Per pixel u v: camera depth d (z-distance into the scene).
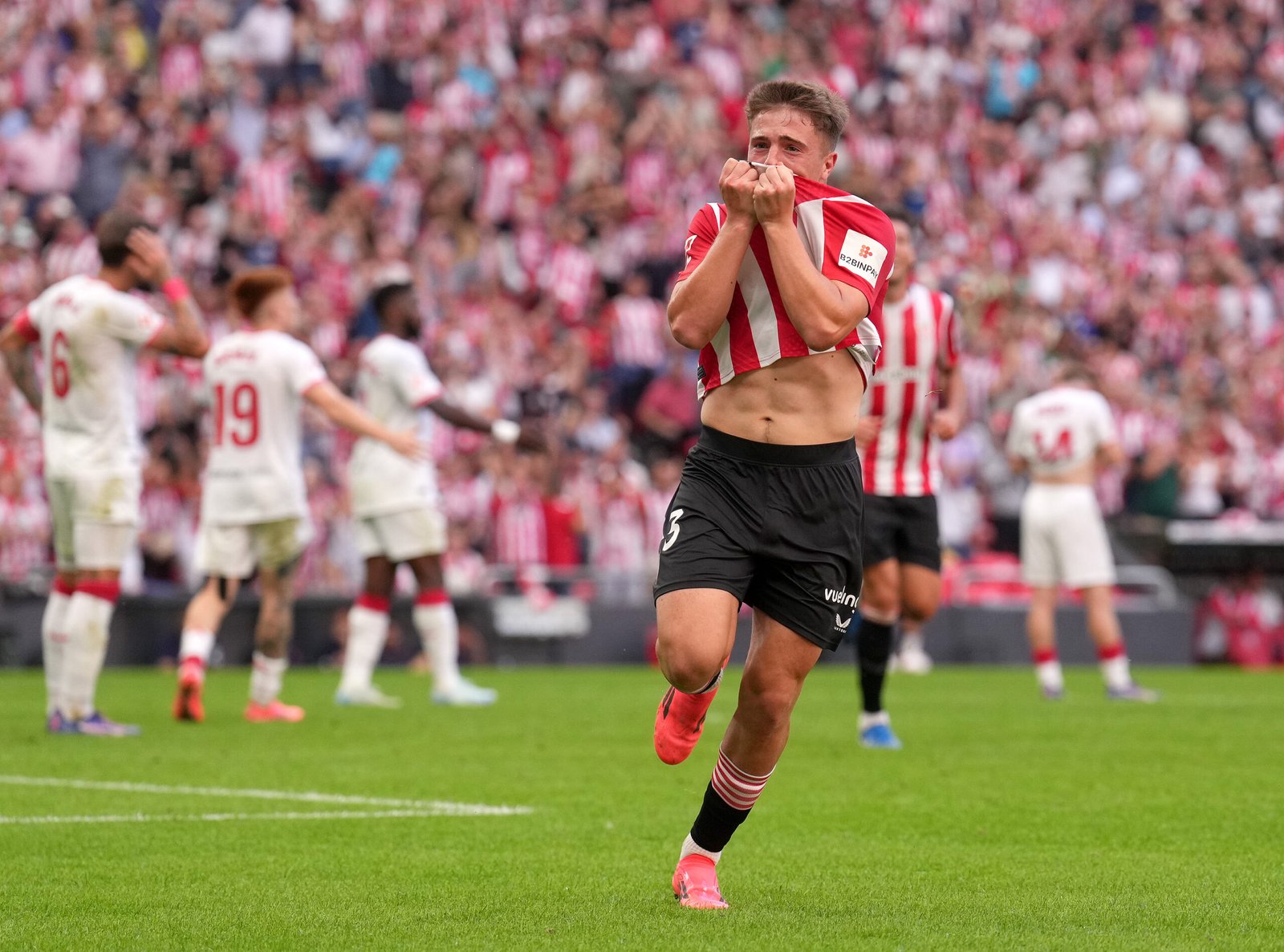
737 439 11.46
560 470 47.84
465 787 18.34
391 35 60.75
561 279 55.62
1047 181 69.00
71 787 17.97
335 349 49.53
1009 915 11.56
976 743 23.72
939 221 63.38
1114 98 72.44
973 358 56.78
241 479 25.47
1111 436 33.38
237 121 55.50
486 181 57.59
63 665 23.58
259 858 13.77
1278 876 13.30
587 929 10.93
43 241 49.62
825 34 68.62
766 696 11.48
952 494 52.50
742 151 64.19
